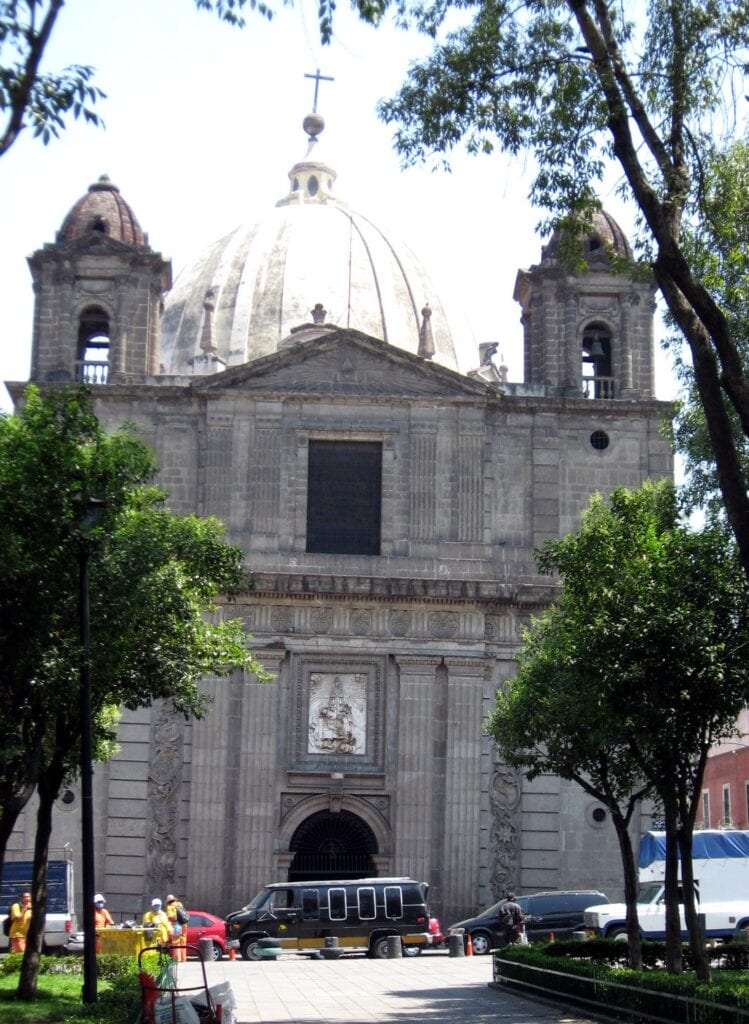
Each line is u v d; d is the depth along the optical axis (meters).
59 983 32.25
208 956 45.25
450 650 53.38
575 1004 29.30
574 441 55.84
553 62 24.98
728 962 38.25
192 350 67.31
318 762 52.66
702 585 29.02
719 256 29.84
